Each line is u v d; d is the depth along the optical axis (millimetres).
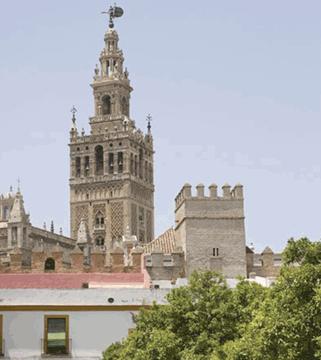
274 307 36844
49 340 58469
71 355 58156
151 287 66812
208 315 49188
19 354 57875
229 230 86375
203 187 87250
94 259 81812
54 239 155875
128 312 59062
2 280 66812
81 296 59188
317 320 35219
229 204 86875
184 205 86750
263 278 76062
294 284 36281
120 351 52500
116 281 69688
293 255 38656
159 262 84312
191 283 51250
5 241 146875
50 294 59000
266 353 36344
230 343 41781
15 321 58344
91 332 58656
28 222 145250
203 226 86188
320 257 38312
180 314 49906
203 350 47094
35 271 81875
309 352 35375
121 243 157875
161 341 47562
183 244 86750
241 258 85812
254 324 37781
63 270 82000
